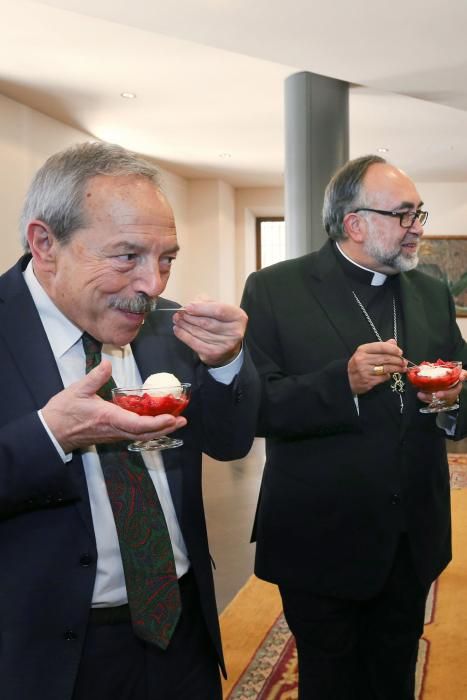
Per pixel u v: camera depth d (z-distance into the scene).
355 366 1.64
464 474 5.60
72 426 0.95
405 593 1.78
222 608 2.99
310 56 4.49
